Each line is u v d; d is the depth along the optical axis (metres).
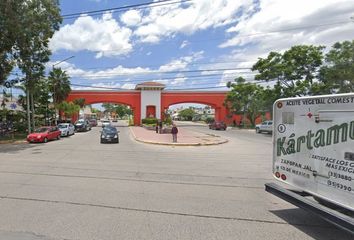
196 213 6.17
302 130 5.89
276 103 6.63
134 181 9.28
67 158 14.80
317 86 32.03
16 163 13.09
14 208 6.41
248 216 6.01
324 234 5.11
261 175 10.45
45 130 27.17
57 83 49.06
